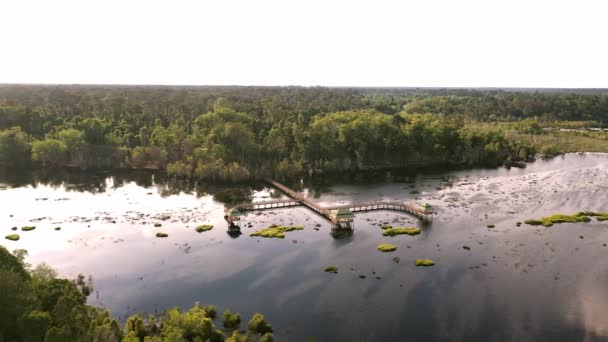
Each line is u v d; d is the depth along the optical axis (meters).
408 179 189.38
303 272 99.62
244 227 128.38
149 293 90.38
